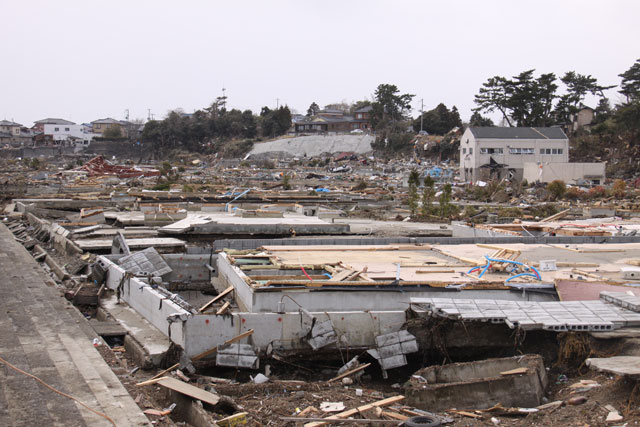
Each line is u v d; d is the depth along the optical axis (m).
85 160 100.31
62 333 13.15
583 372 11.89
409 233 26.19
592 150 76.06
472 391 10.77
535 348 12.71
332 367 12.78
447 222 32.56
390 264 16.45
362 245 20.11
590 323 12.08
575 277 15.14
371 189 51.50
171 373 11.69
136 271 17.47
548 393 11.23
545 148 68.94
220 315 12.27
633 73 86.56
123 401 9.71
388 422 9.63
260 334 12.45
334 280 14.08
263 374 12.29
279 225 24.69
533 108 88.38
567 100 89.06
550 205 39.44
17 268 20.66
